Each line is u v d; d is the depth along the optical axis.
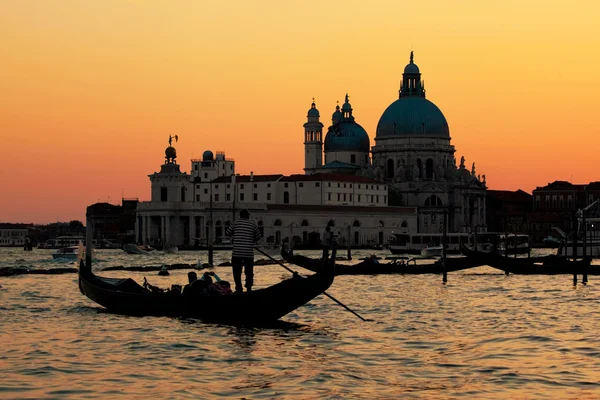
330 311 79.25
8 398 44.91
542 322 71.94
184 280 134.88
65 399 44.72
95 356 56.00
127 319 73.19
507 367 52.19
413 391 46.44
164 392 46.09
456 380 48.97
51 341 61.84
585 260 120.19
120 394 45.72
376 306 84.75
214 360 54.72
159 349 58.47
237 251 68.12
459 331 66.69
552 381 48.50
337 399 44.72
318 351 57.78
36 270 150.75
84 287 81.69
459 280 127.00
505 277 134.75
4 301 90.62
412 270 142.88
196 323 70.31
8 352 57.38
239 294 68.81
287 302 67.69
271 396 45.31
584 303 88.69
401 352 57.44
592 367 52.09
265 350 58.16
